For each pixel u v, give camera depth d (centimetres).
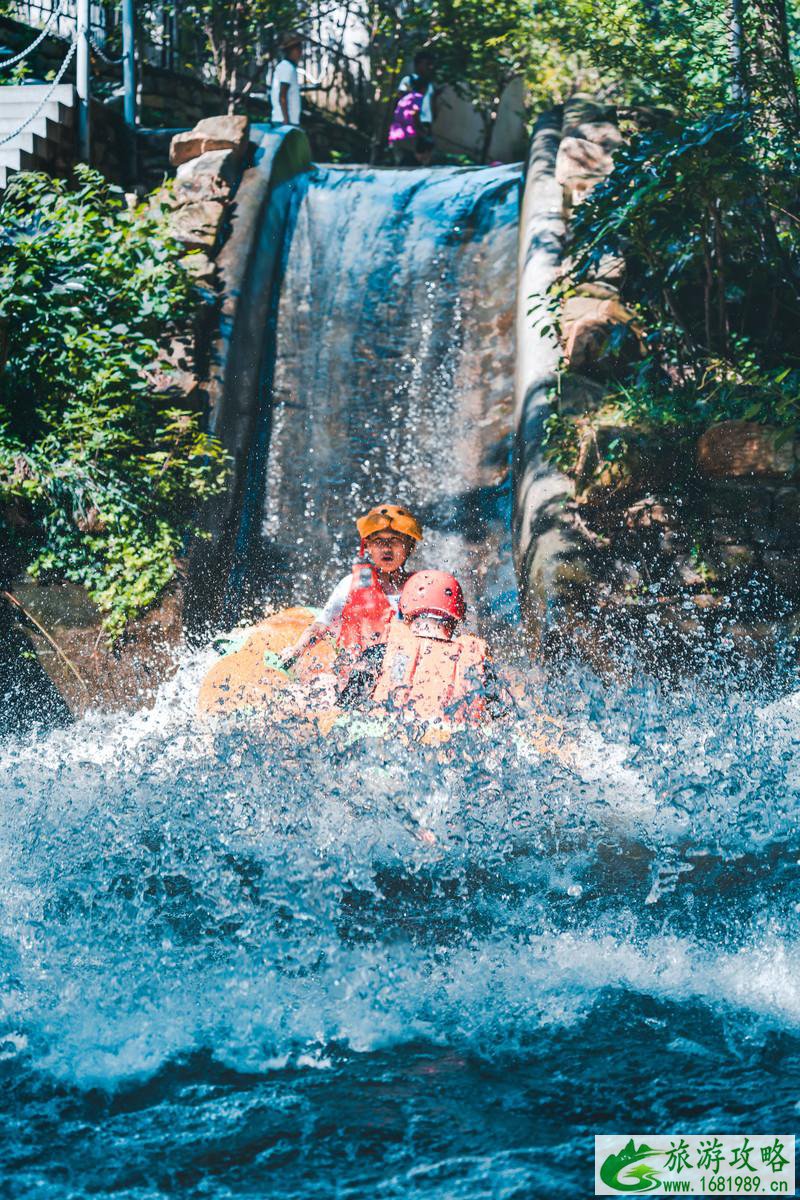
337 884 432
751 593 822
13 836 479
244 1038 344
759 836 477
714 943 393
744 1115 297
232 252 1186
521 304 1096
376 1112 303
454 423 1098
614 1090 312
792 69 969
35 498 878
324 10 1903
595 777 535
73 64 1514
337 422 1109
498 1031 346
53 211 1059
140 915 411
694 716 650
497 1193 263
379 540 623
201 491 941
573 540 849
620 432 862
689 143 891
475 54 1825
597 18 1107
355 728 509
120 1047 338
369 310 1223
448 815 482
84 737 700
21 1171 276
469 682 511
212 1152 286
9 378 932
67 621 857
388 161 2050
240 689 640
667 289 991
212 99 1753
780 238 1023
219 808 495
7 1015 353
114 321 995
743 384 895
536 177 1238
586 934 399
